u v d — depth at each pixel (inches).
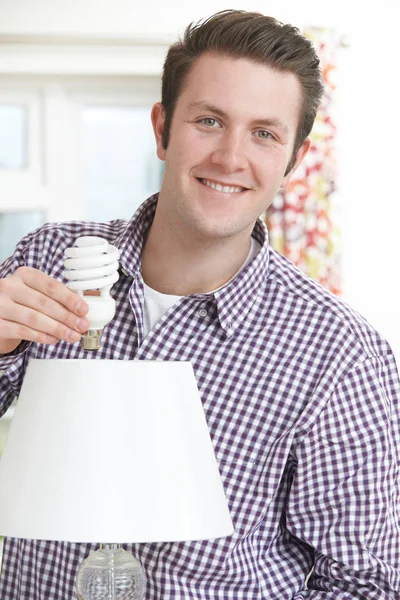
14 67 167.5
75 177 177.9
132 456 42.5
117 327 63.1
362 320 63.2
